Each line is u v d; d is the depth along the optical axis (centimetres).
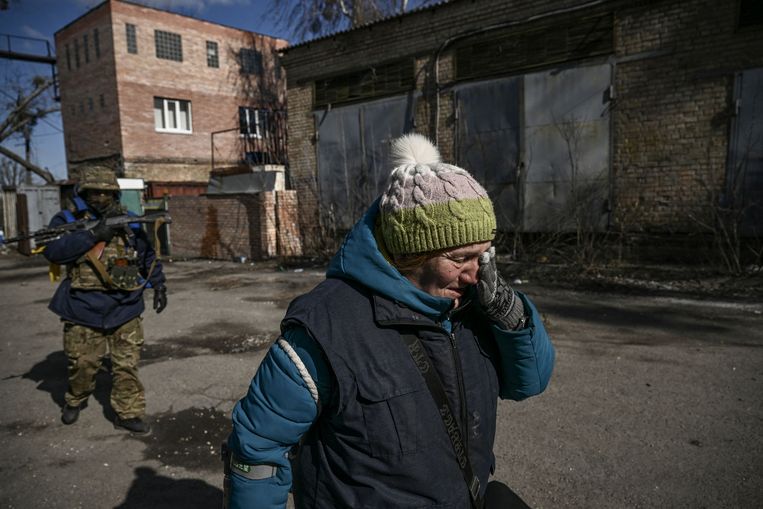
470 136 1063
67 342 329
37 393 419
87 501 268
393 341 105
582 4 902
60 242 307
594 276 820
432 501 106
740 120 789
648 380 394
